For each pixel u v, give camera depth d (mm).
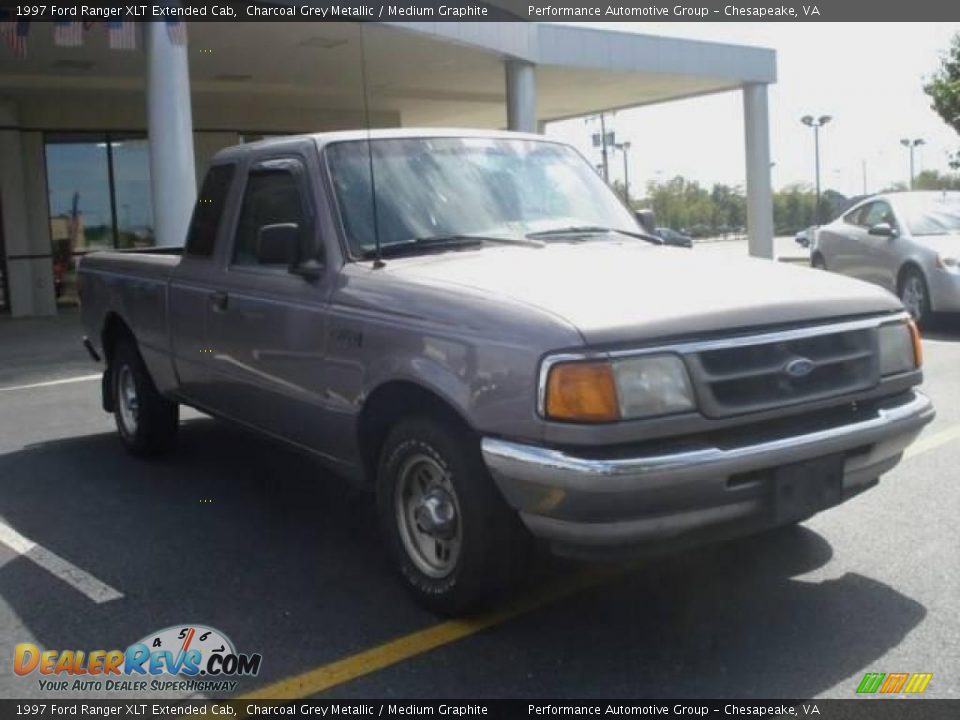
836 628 3854
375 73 18594
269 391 5012
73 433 7770
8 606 4328
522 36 17281
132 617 4180
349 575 4578
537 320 3566
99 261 7152
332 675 3619
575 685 3496
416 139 5133
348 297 4383
